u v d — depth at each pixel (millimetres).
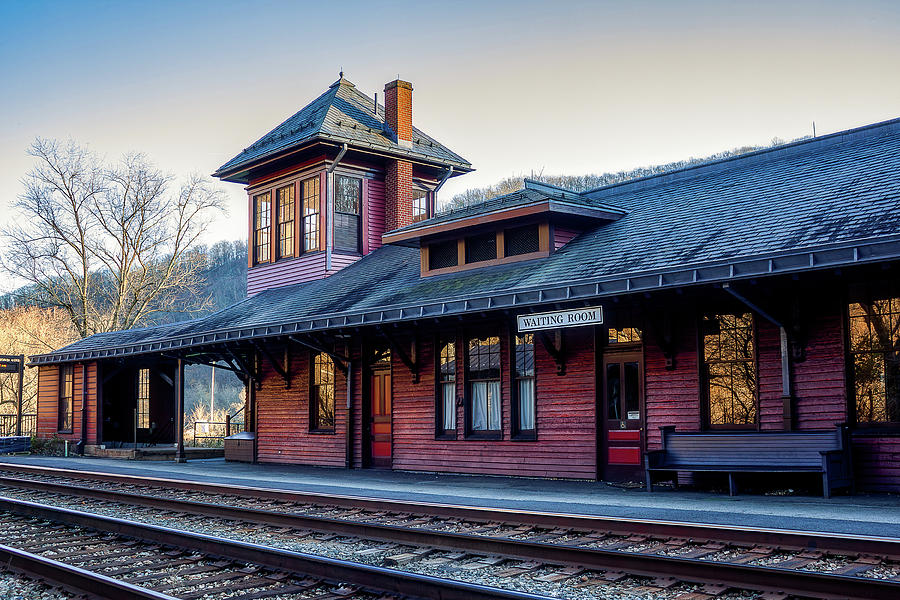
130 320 41438
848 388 11984
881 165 13656
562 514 9758
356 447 19562
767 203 13945
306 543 9297
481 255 17484
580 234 16750
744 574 6637
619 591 6785
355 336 19547
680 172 18219
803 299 12438
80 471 18656
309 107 26312
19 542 9539
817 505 10602
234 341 20875
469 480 15672
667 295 13602
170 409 28969
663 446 13086
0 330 50219
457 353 17391
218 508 11422
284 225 24781
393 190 24328
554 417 15523
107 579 6797
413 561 8164
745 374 13188
